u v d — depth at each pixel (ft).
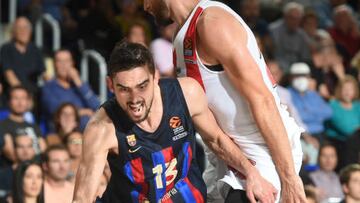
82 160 23.43
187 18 25.40
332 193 57.41
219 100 25.26
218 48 24.39
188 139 24.29
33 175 44.86
